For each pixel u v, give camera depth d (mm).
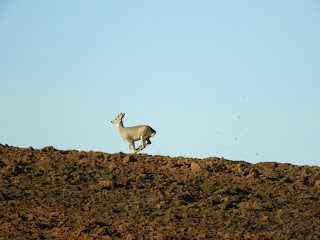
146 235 51812
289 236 52688
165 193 63500
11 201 58094
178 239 50969
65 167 70062
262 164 79562
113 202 60406
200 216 57875
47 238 49969
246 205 61156
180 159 78688
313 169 76750
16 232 50469
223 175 71250
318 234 53219
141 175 68812
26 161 71625
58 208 57531
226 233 53062
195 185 67188
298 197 64000
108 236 50531
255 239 51656
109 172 69688
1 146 78938
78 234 50812
